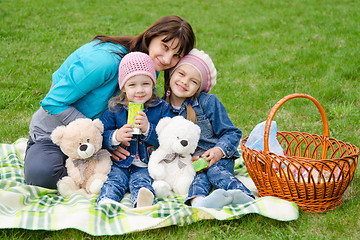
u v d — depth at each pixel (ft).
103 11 41.73
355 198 9.03
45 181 9.35
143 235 7.63
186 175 9.61
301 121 14.64
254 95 18.08
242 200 8.50
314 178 8.90
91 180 9.45
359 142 12.46
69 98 9.52
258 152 8.81
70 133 9.25
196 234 7.76
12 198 8.51
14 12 37.88
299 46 26.91
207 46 28.63
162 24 9.86
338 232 7.77
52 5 42.83
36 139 9.98
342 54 23.24
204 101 10.50
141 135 9.93
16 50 25.98
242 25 35.37
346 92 17.24
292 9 41.04
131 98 9.61
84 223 7.60
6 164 10.85
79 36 31.22
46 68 22.47
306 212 8.57
